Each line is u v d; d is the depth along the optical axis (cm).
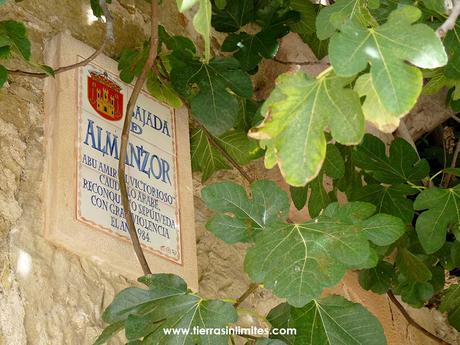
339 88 196
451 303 342
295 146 196
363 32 194
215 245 325
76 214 273
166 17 362
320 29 226
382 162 305
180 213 305
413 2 269
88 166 284
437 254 345
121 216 285
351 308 237
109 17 301
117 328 233
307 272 215
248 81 300
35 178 278
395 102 189
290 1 352
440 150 462
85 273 273
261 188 240
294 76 200
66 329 259
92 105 297
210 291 312
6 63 294
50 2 320
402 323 372
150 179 302
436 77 295
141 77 282
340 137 194
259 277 217
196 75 298
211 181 344
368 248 216
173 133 320
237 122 330
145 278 232
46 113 293
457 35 258
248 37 343
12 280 254
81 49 307
